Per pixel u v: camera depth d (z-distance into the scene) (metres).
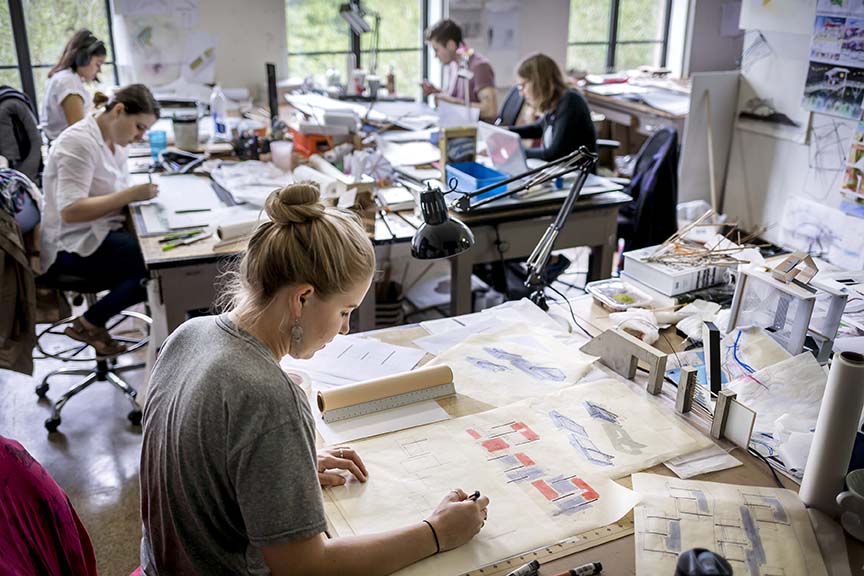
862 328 1.85
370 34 5.38
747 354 1.71
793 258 1.73
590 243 3.01
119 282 2.86
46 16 4.48
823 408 1.21
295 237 1.07
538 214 2.80
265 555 1.05
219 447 1.05
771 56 4.14
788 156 4.18
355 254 1.10
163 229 2.62
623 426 1.47
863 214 3.75
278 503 1.03
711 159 4.50
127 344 3.25
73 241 2.79
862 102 3.64
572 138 3.38
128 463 2.62
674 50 6.12
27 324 2.55
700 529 1.20
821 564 1.15
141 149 3.73
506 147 3.01
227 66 4.91
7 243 2.43
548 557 1.15
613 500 1.27
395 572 1.12
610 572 1.12
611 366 1.69
